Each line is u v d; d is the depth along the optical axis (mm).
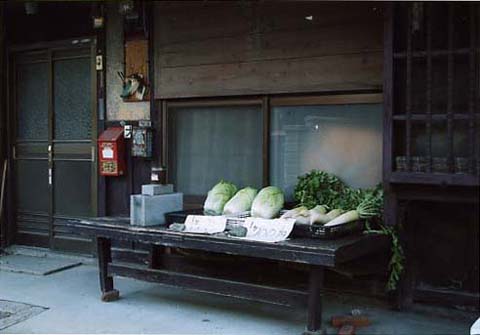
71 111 5547
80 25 5395
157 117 4980
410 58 3551
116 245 5180
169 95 4871
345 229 3469
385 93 3605
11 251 5719
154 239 3695
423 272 3859
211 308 4016
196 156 4867
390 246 3693
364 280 4055
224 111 4723
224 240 3404
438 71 3584
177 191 4953
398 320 3744
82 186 5500
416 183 3521
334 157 4254
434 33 3559
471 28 3391
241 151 4652
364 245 3385
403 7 3594
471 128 3375
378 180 4094
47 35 5609
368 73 4016
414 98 3641
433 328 3596
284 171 4449
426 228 3840
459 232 3750
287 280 4277
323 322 3705
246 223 3537
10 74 5887
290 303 3340
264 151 4492
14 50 5816
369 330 3570
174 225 3785
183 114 4922
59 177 5648
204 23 4676
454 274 3773
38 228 5836
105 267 4133
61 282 4691
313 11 4203
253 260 4391
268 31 4395
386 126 3609
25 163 5887
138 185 5125
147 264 4980
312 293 3244
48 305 4078
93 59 5328
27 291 4430
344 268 3605
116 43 5172
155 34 4934
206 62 4680
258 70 4449
